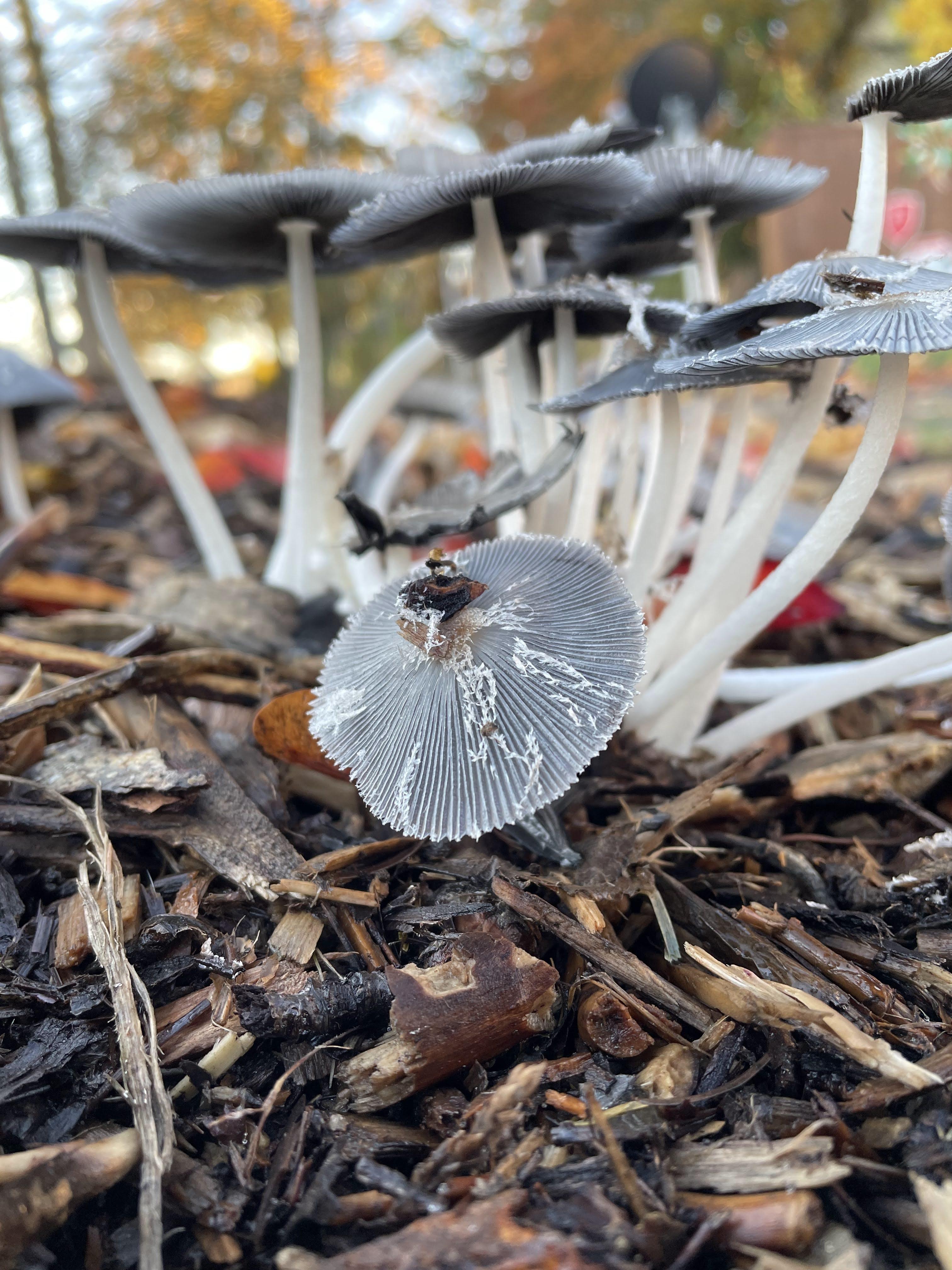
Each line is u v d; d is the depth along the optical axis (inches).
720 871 4.7
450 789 3.8
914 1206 3.1
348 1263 2.8
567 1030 3.8
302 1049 3.7
